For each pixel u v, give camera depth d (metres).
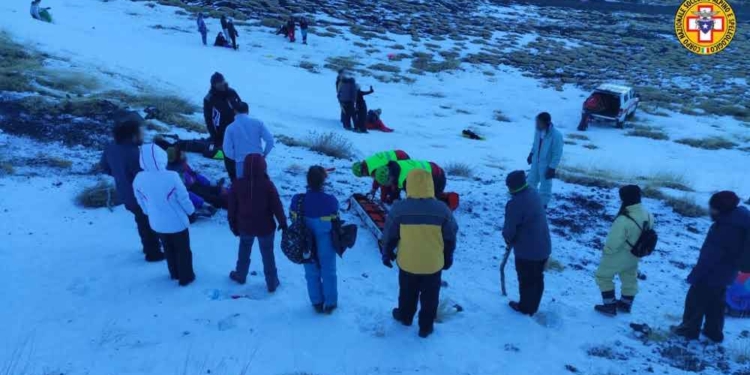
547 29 48.56
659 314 6.36
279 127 15.13
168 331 5.13
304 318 5.52
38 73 15.34
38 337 4.90
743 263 5.32
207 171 9.58
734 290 6.39
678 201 10.79
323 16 39.69
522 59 35.25
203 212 7.71
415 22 42.34
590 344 5.59
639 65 38.00
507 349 5.36
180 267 5.84
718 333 5.73
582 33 48.62
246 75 22.75
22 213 7.33
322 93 21.83
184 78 19.89
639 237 5.93
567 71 33.81
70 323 5.17
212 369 4.62
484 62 33.34
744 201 12.09
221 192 7.99
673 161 18.41
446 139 17.70
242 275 6.03
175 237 5.72
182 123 13.05
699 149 20.56
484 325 5.75
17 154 9.37
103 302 5.56
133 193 5.98
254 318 5.43
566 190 11.01
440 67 30.34
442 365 4.99
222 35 28.12
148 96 15.09
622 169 15.65
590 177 12.90
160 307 5.51
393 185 7.91
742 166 18.27
